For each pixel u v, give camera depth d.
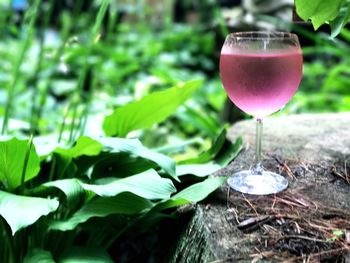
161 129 1.14
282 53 0.42
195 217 0.46
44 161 0.56
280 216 0.44
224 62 0.44
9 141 0.45
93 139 0.48
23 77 1.33
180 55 1.80
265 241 0.40
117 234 0.52
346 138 0.62
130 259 0.58
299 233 0.41
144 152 0.49
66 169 0.54
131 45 1.80
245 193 0.48
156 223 0.54
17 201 0.43
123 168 0.55
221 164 0.58
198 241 0.44
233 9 1.76
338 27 0.41
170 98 0.58
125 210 0.46
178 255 0.48
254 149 0.60
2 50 1.48
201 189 0.47
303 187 0.49
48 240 0.51
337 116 0.73
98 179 0.53
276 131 0.66
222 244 0.40
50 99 1.21
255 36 0.45
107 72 1.41
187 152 0.91
